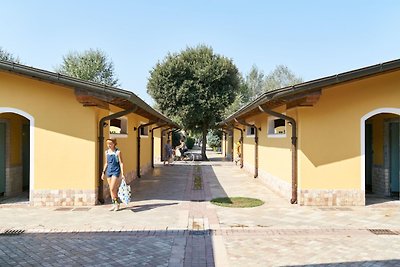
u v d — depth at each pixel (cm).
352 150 972
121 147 1339
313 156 970
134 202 1020
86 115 963
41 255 582
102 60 4728
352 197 970
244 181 1542
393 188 1138
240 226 756
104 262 552
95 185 965
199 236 690
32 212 881
